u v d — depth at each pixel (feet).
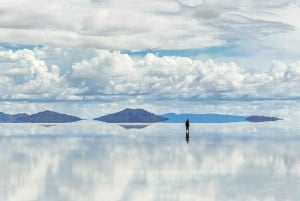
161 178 121.29
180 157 172.86
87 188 106.52
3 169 139.95
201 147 221.87
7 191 102.94
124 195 98.48
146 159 165.99
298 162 155.63
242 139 300.40
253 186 108.17
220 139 298.35
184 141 272.72
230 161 158.92
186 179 119.34
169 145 235.81
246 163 153.38
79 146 231.91
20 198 95.45
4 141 281.33
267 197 95.71
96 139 301.02
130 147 222.89
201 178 120.57
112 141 274.77
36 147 226.79
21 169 139.64
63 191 102.89
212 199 94.27
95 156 177.99
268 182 113.60
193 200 93.50
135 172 132.26
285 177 121.90
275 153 188.24
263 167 142.61
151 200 93.56
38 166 146.61
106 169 139.03
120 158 169.99
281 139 298.97
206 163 152.97
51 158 170.91
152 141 272.92
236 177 122.42
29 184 112.06
